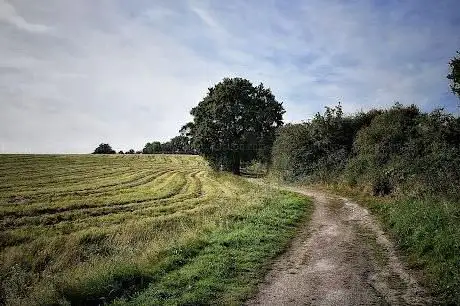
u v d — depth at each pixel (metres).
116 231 22.09
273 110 72.06
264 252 13.02
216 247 13.46
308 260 12.16
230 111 64.44
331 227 16.80
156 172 64.94
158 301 8.84
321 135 35.75
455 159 18.22
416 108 26.92
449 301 8.40
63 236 20.86
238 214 20.50
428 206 14.73
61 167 63.25
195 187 46.03
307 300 9.02
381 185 22.75
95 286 9.62
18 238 21.84
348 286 9.82
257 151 65.44
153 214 29.03
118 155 102.38
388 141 25.67
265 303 8.91
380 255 12.31
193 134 70.62
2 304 11.53
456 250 10.34
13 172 53.97
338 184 29.92
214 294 9.42
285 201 23.83
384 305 8.58
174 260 11.90
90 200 34.19
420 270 10.60
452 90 18.92
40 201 33.44
